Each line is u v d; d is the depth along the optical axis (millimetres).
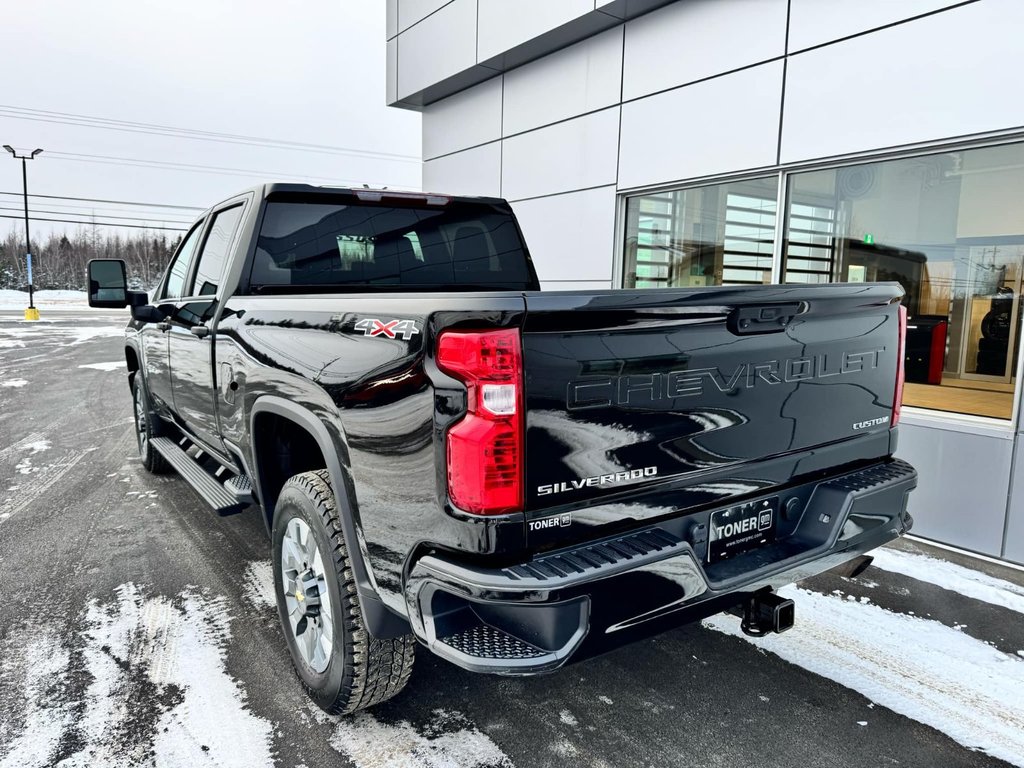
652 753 2232
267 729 2330
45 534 4199
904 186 4434
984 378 4141
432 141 9047
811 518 2324
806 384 2244
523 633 1645
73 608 3219
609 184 6496
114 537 4156
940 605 3340
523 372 1618
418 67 8414
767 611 2129
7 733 2293
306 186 3180
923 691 2609
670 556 1785
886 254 4570
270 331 2555
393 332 1834
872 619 3189
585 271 6895
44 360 14352
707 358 1946
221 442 3363
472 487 1627
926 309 4402
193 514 4590
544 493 1680
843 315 2334
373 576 2004
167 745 2236
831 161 4707
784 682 2668
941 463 4184
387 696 2305
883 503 2404
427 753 2219
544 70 7121
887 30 4270
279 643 2904
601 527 1805
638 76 6082
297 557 2457
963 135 3969
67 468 5809
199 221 4027
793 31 4820
